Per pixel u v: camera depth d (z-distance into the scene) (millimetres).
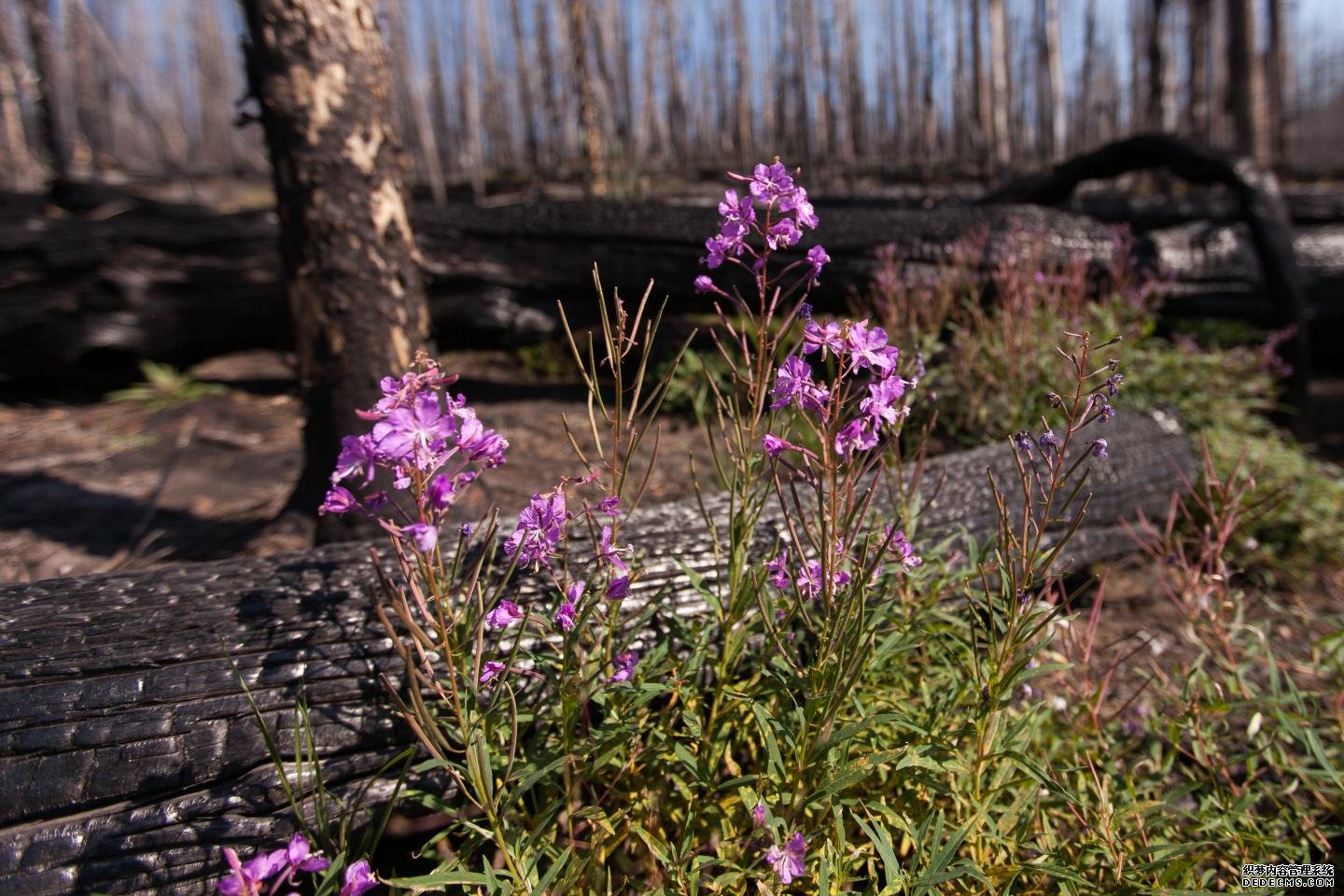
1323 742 2260
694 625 1930
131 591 1948
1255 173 5258
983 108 13234
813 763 1573
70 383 6086
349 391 3217
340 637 1887
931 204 6914
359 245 3162
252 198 18266
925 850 1592
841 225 5043
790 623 1728
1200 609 2477
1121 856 1663
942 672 2072
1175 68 16938
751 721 1855
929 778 1664
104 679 1752
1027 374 4012
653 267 5301
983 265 4848
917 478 2098
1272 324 5387
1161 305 5535
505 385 5547
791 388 1494
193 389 5949
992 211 5164
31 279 5676
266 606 1926
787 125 18984
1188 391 4266
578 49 9617
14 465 4594
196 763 1714
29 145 17609
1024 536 1599
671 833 1844
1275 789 2188
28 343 5707
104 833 1614
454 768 1442
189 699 1758
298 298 3186
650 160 19766
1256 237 5250
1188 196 7320
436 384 1379
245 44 3088
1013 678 1601
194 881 1629
